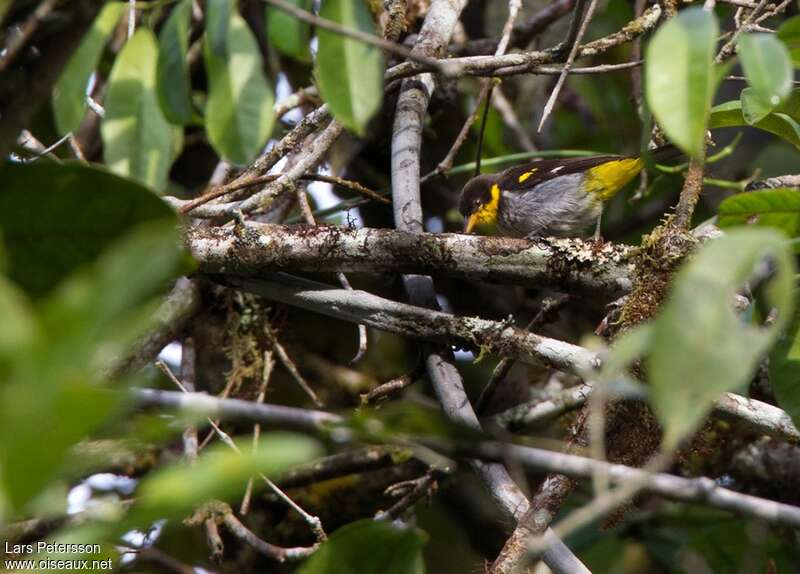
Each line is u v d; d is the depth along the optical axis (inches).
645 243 277.9
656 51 148.3
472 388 425.1
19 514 105.0
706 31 147.6
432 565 414.0
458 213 508.7
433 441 166.9
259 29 404.5
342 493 405.7
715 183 393.1
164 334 350.3
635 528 402.3
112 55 380.8
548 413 355.9
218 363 406.0
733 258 127.0
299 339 418.6
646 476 152.5
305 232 297.6
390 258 296.0
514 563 240.7
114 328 103.4
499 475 270.5
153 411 158.2
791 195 244.4
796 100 270.7
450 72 163.2
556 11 448.1
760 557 392.5
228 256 293.3
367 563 168.7
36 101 151.2
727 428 405.7
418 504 398.0
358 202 400.5
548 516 246.4
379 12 397.4
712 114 284.2
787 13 418.3
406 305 301.1
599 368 274.1
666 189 486.9
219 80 158.7
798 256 240.5
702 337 123.5
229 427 390.6
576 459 174.2
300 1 166.7
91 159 397.4
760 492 409.7
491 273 296.5
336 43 160.7
